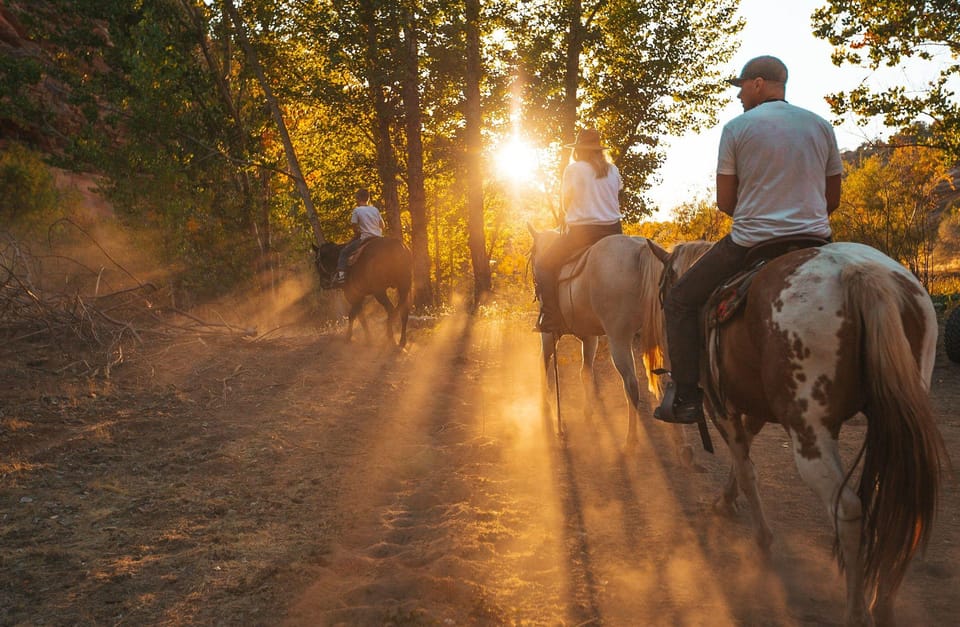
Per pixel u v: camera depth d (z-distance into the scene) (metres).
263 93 20.86
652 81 23.47
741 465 4.48
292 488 5.95
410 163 23.33
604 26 24.25
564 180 7.16
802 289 3.34
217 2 19.16
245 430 7.41
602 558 4.64
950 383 9.62
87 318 10.24
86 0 18.44
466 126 23.73
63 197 26.20
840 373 3.23
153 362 9.75
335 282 12.89
